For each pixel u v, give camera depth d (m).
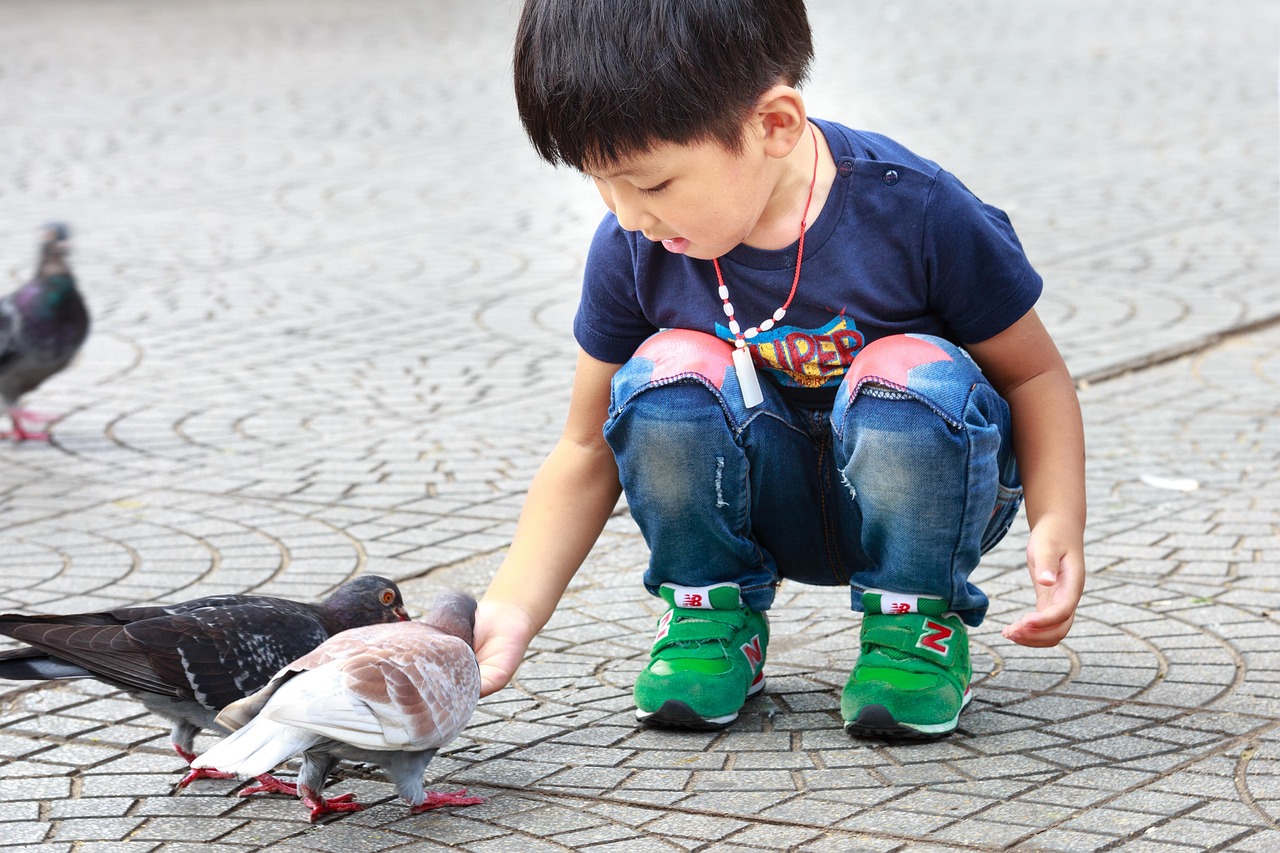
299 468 6.20
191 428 6.81
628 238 3.64
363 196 12.34
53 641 3.26
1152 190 11.50
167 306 9.09
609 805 3.33
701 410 3.46
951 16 24.50
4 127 15.55
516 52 3.17
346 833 3.24
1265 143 13.19
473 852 3.12
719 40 3.01
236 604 3.54
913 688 3.55
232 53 21.42
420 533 5.41
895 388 3.34
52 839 3.23
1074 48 20.09
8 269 9.73
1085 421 6.52
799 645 4.32
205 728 3.49
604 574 4.98
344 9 27.39
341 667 3.04
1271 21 21.91
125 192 12.50
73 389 7.48
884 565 3.58
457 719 3.17
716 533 3.62
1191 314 8.17
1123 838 3.06
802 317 3.52
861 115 15.21
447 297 9.21
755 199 3.22
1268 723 3.64
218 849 3.17
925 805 3.25
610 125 3.01
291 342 8.27
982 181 12.00
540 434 6.62
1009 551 5.10
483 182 12.88
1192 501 5.46
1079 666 4.07
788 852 3.06
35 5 27.64
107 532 5.45
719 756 3.57
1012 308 3.49
